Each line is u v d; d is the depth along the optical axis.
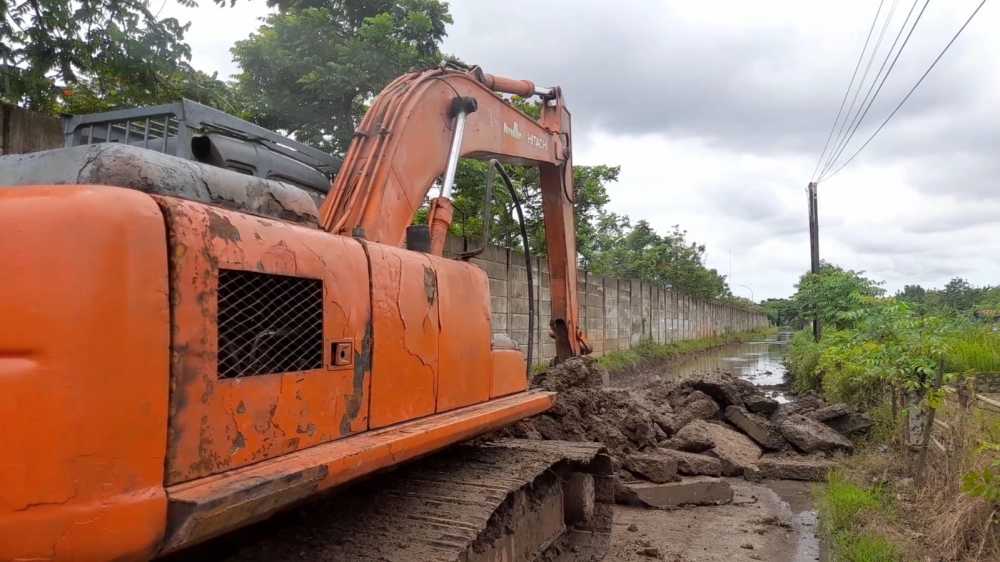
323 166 4.91
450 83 5.70
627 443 8.63
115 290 2.13
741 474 9.26
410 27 12.58
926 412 7.79
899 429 8.98
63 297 2.08
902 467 8.21
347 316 3.12
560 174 8.40
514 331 15.64
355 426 3.14
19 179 2.61
